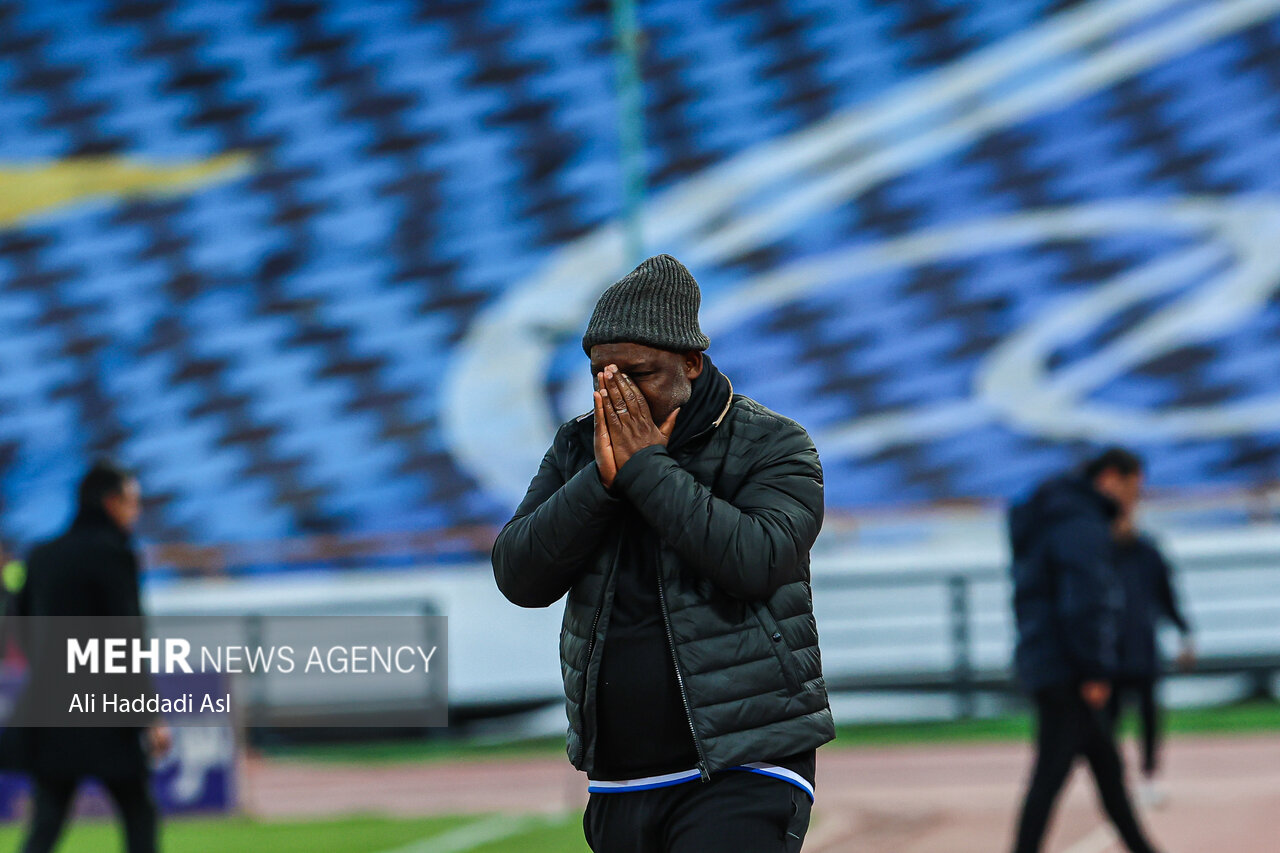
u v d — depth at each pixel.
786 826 10.42
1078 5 94.94
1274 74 89.56
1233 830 28.86
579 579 10.91
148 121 98.25
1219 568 55.66
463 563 66.75
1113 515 21.64
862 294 84.25
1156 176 86.75
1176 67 90.88
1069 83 91.69
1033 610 21.52
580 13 98.62
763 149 92.19
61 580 19.86
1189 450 73.94
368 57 98.94
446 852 28.69
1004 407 77.19
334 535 77.75
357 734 52.78
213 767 35.62
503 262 88.69
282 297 88.94
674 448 10.67
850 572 57.50
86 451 83.44
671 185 91.25
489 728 57.03
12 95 100.12
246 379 85.12
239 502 79.44
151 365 86.88
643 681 10.49
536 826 31.84
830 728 10.63
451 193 92.25
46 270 92.19
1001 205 87.25
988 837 28.83
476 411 81.31
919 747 45.25
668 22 97.94
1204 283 81.31
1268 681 54.91
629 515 10.80
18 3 103.12
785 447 10.80
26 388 86.75
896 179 89.38
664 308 10.48
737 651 10.34
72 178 96.31
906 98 93.12
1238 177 85.56
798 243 87.38
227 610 59.38
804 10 97.19
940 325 82.25
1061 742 21.17
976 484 74.44
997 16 95.25
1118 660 31.95
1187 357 78.06
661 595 10.45
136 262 91.94
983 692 54.38
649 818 10.53
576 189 91.69
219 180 95.00
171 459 82.06
